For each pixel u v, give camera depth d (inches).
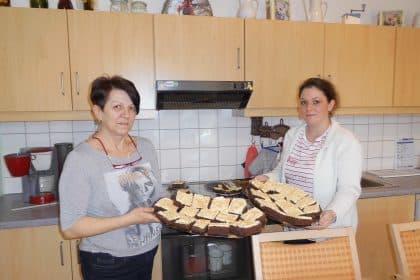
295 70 80.0
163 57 72.8
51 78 67.9
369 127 101.1
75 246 63.6
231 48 75.9
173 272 67.1
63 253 63.2
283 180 64.4
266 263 44.6
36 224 61.4
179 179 89.6
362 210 79.4
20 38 65.7
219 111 90.3
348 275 46.1
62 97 68.8
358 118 100.0
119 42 70.4
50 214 64.3
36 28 66.2
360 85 84.9
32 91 67.4
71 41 68.0
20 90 66.8
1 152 77.8
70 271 63.9
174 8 78.8
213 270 69.3
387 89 87.0
